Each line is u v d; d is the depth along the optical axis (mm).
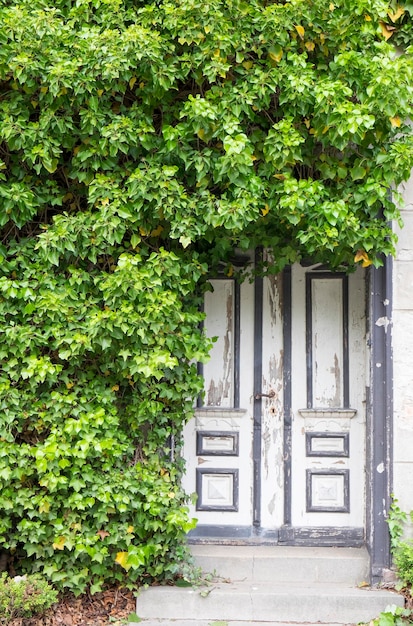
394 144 4555
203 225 4598
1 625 4207
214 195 4605
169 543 4777
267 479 5328
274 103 4805
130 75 4461
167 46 4527
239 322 5418
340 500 5297
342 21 4594
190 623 4562
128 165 4711
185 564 4852
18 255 4660
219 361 5391
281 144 4535
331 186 4848
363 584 4852
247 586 4809
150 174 4504
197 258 4996
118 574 4664
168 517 4559
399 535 4781
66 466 4531
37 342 4469
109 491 4523
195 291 5215
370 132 4602
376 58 4398
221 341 5406
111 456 4605
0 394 4445
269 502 5312
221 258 5312
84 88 4449
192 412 4879
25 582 4340
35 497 4516
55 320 4496
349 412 5309
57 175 4875
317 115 4496
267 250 5387
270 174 4668
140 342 4543
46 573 4570
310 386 5375
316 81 4621
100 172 4727
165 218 4578
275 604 4641
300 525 5281
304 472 5320
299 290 5391
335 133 4461
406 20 4965
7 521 4547
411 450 4883
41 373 4414
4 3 4609
